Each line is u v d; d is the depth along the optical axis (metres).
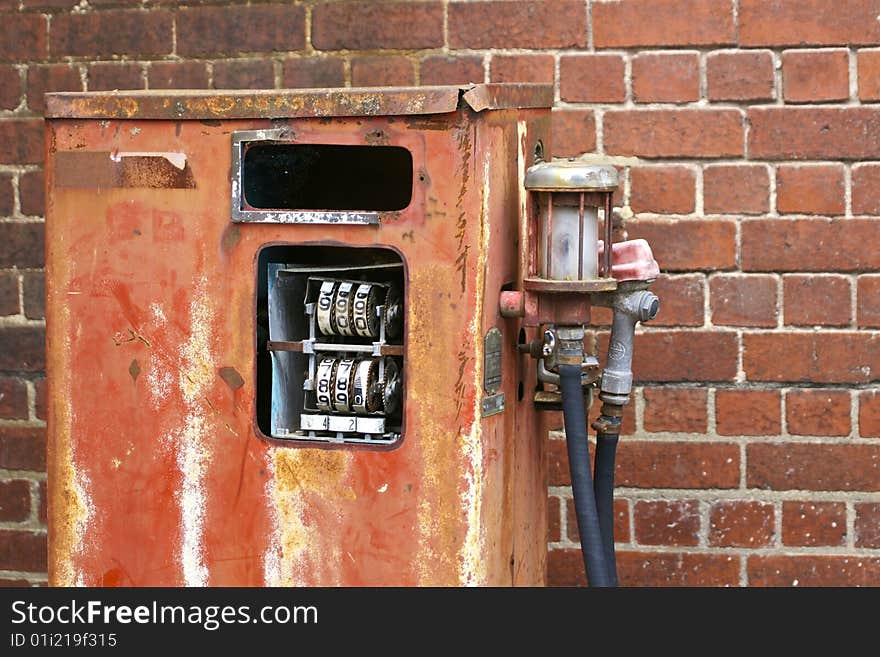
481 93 1.92
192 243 2.04
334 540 2.04
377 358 2.07
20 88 2.84
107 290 2.08
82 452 2.12
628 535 2.76
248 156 2.24
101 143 2.06
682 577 2.74
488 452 2.01
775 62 2.63
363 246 1.97
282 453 2.04
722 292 2.69
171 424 2.08
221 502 2.07
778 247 2.66
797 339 2.68
